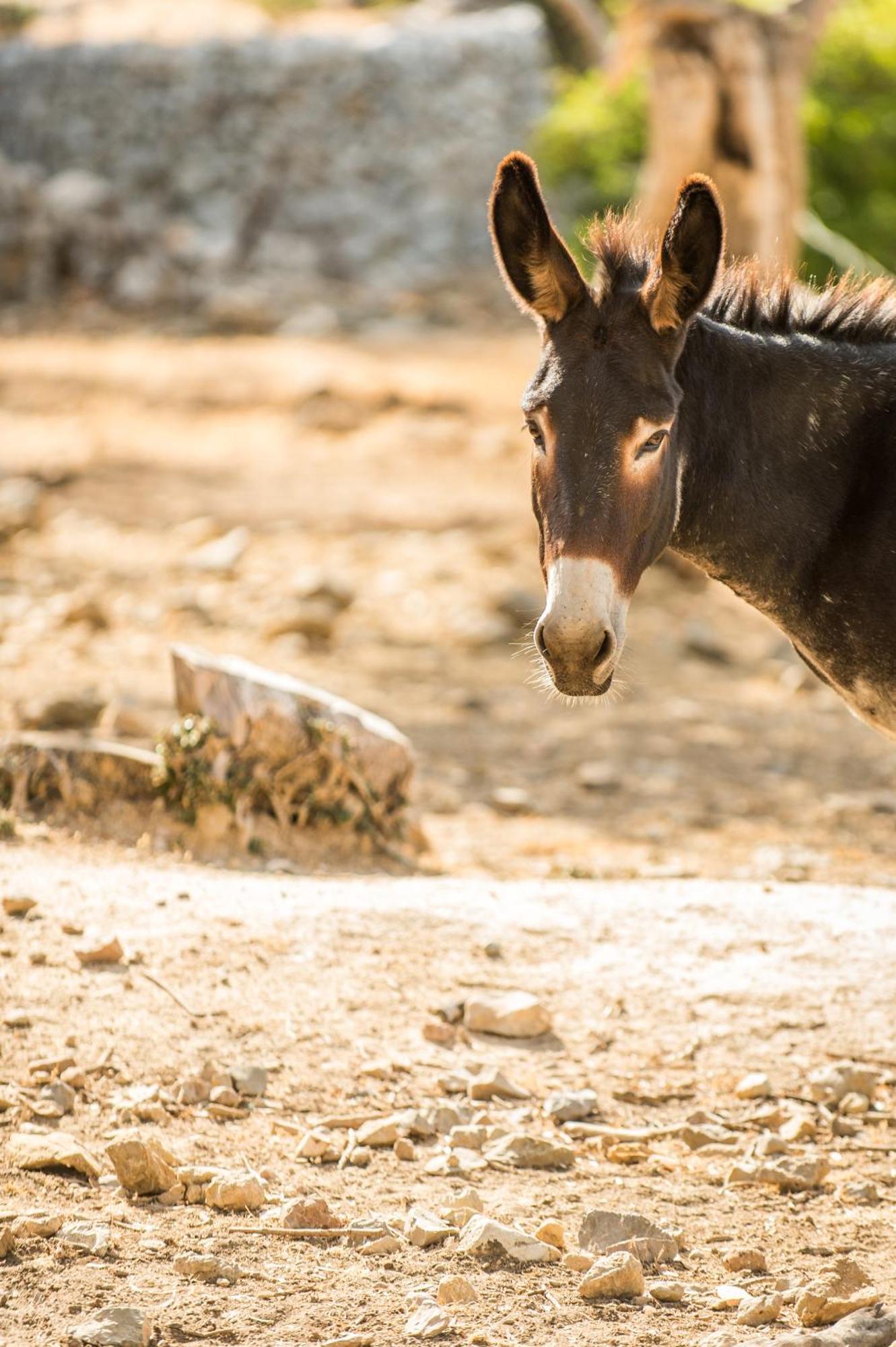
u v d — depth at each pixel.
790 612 9.41
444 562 27.58
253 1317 7.41
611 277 8.50
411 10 69.62
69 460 34.12
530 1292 7.78
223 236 57.97
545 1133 9.48
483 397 40.56
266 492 32.16
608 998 10.80
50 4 70.06
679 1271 8.09
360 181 60.31
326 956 10.95
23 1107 9.05
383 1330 7.35
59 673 20.52
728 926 11.75
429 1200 8.67
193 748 13.73
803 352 9.29
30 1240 7.91
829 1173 9.20
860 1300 7.62
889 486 8.98
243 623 23.98
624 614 8.05
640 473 8.04
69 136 60.50
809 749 20.20
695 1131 9.51
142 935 10.91
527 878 14.38
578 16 29.05
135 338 48.56
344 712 14.22
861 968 11.11
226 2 70.25
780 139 25.84
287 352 46.16
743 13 25.31
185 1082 9.42
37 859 12.31
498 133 61.97
